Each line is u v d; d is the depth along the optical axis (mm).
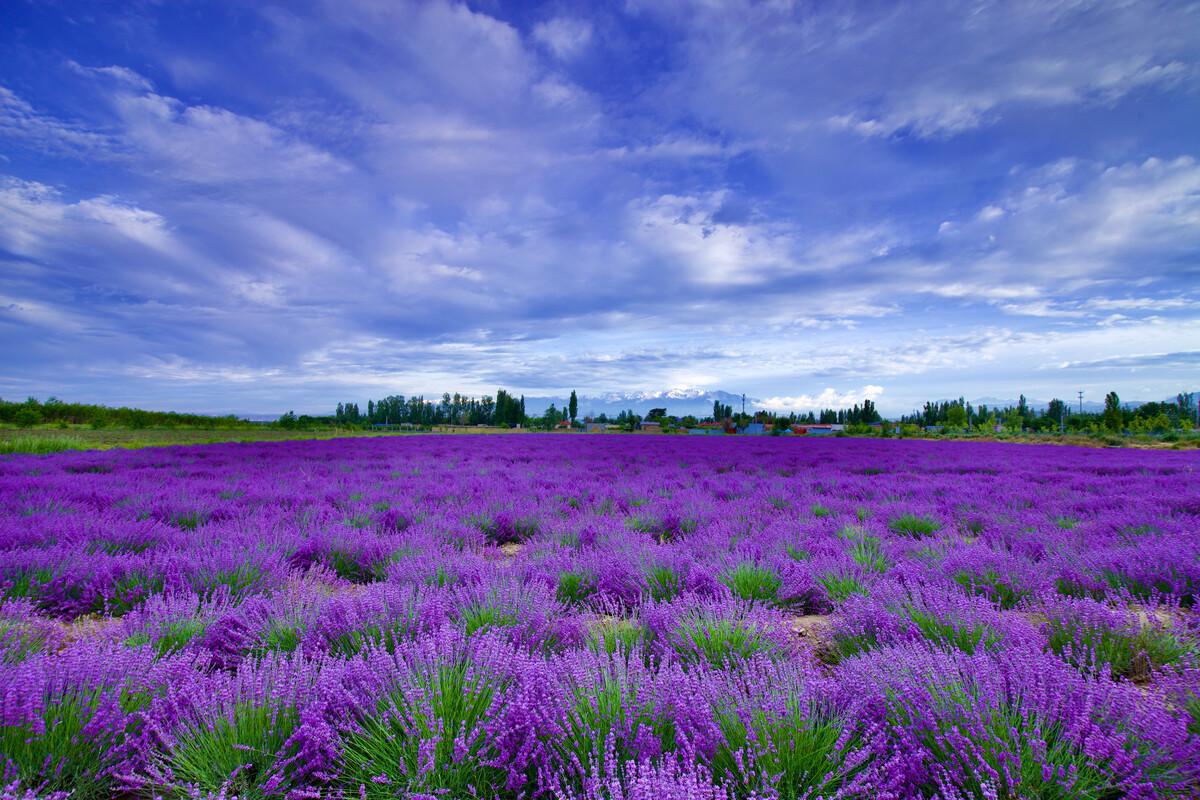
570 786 1817
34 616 3434
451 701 2230
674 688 2236
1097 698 2164
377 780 1907
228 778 1932
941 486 10164
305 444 23719
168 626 3141
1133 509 6973
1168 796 1789
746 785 1789
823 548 5207
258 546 4941
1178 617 3525
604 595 3982
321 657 2734
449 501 8250
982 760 1778
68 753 2031
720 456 19344
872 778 1823
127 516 6680
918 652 2523
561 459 17625
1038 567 4340
